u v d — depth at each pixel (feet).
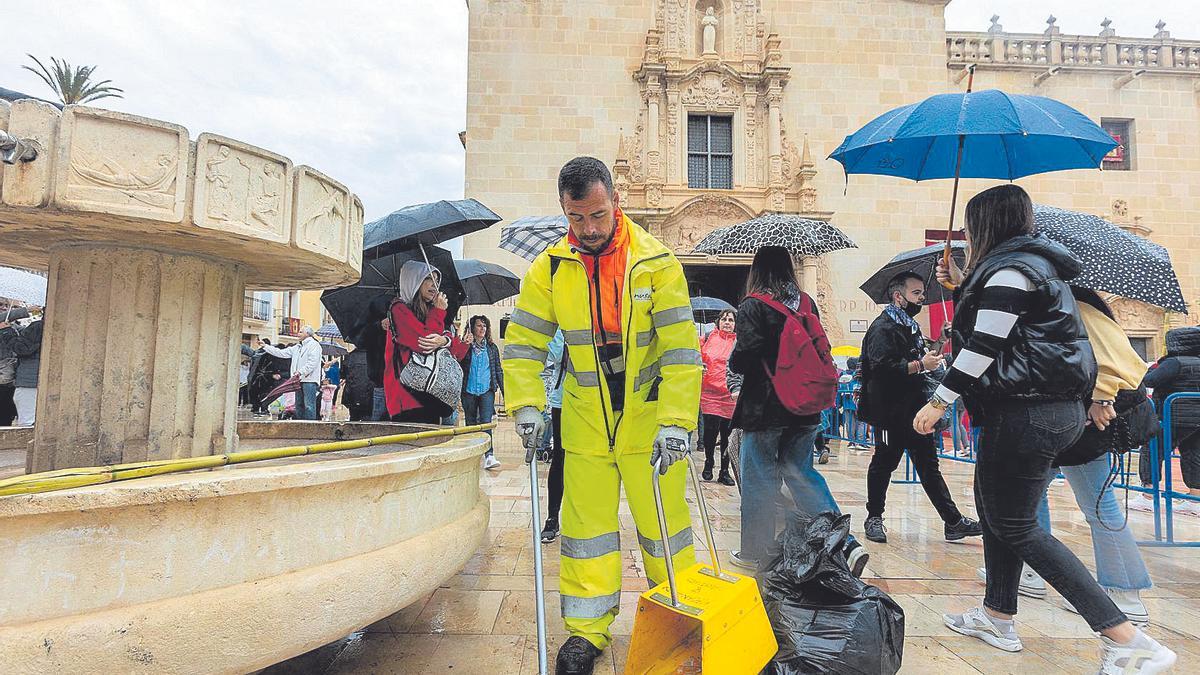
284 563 5.95
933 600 10.55
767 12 52.70
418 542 7.22
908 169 12.61
